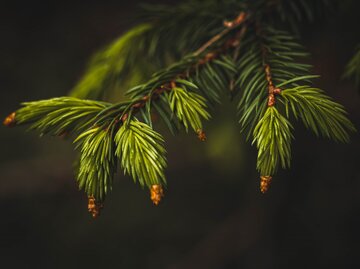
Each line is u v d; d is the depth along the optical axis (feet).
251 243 4.48
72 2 4.40
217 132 2.89
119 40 1.81
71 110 1.43
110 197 4.91
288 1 1.75
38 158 4.68
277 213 4.17
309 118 1.35
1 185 4.66
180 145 4.40
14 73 4.47
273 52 1.54
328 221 4.23
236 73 1.55
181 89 1.42
